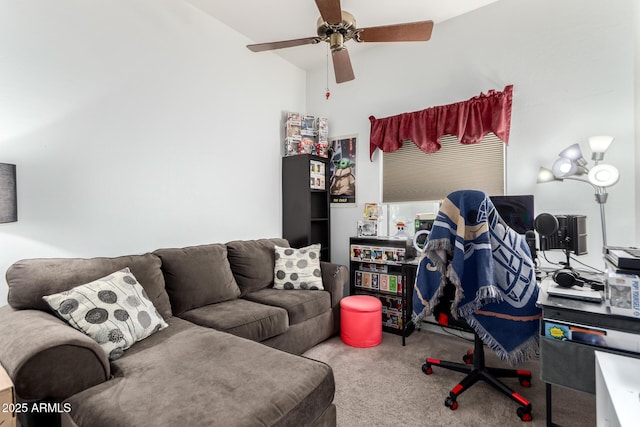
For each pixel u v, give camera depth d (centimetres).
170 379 121
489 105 264
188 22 265
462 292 164
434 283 175
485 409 176
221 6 270
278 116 358
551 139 244
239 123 312
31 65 180
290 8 273
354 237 322
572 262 235
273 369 129
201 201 276
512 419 167
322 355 243
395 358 238
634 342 127
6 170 146
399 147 318
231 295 243
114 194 218
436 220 176
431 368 217
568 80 238
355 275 322
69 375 113
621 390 99
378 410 174
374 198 343
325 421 128
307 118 369
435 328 297
